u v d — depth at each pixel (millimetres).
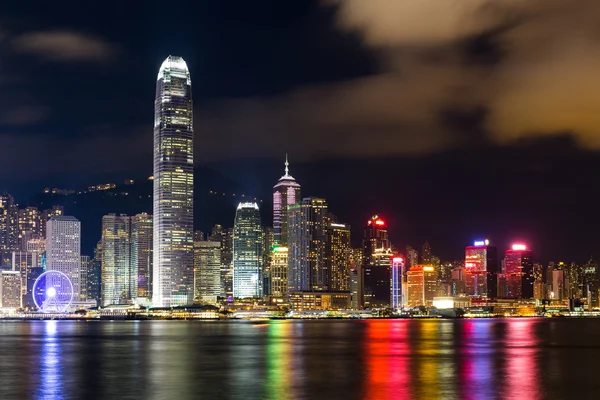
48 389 141500
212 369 178875
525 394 131875
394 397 128250
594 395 130625
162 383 150500
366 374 166000
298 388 141000
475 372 169375
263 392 135625
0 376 164500
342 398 127375
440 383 148125
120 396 131875
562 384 146375
